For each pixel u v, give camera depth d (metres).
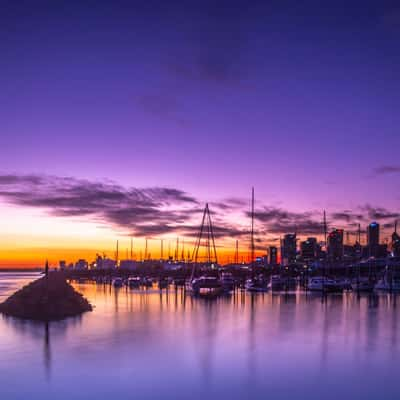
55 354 27.69
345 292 103.25
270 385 21.17
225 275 113.25
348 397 19.56
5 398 19.36
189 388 20.64
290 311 55.75
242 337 34.34
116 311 54.22
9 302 51.28
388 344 31.47
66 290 57.41
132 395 19.69
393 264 163.62
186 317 47.97
